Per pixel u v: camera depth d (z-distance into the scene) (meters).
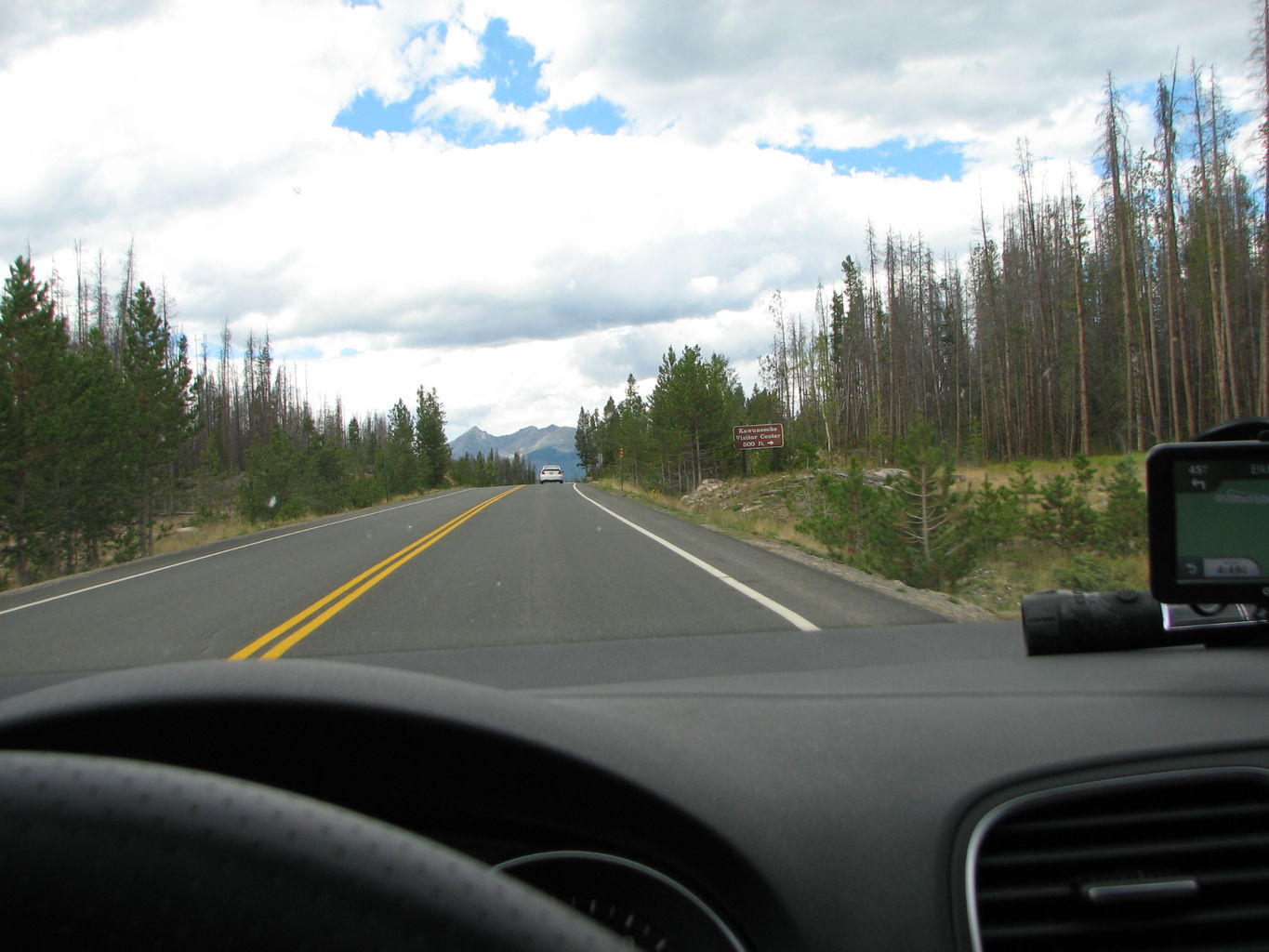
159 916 0.62
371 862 0.67
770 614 8.20
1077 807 1.52
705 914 1.39
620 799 1.39
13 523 24.06
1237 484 1.79
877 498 12.70
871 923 1.40
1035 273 62.59
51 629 9.41
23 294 24.45
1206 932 1.44
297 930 0.63
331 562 14.60
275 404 107.56
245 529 27.77
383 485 54.22
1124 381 47.81
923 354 74.44
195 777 0.71
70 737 1.34
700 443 44.38
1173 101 35.81
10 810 0.65
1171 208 36.91
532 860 1.41
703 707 2.24
